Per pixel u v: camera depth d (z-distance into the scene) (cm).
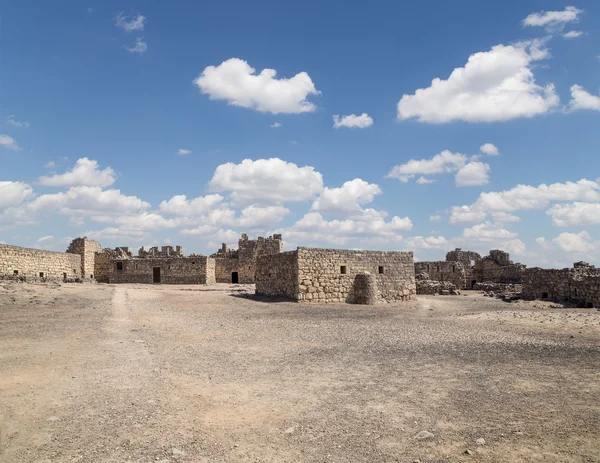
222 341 1919
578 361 1541
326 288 4109
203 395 1120
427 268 7388
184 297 4094
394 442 852
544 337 2078
